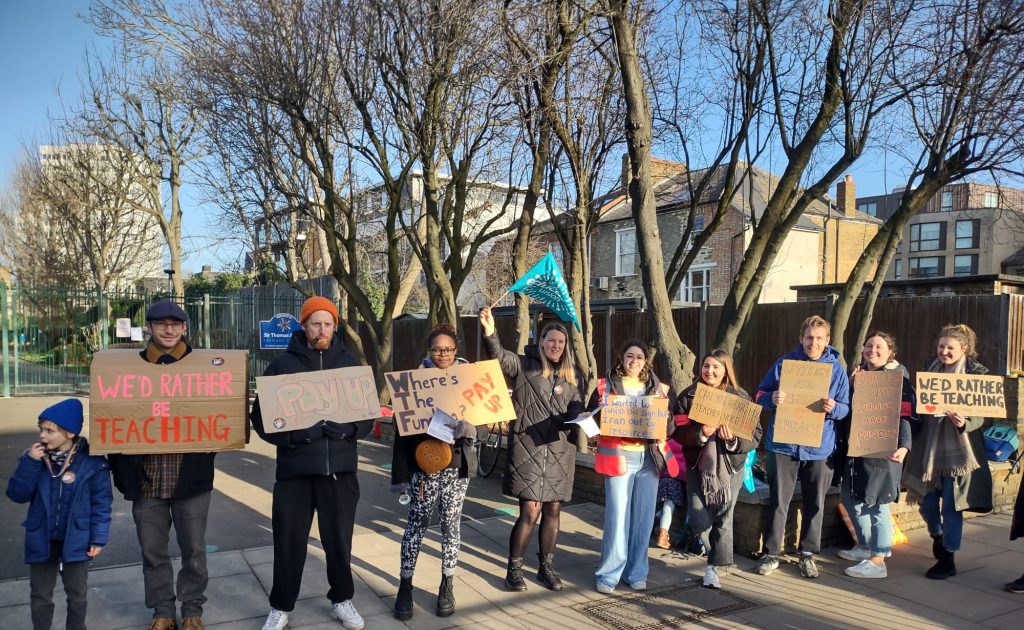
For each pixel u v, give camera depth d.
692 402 5.00
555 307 6.16
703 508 5.38
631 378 5.00
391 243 12.36
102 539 3.71
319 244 18.22
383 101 10.40
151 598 3.94
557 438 4.76
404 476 4.45
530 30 8.15
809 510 5.15
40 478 3.60
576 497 7.36
